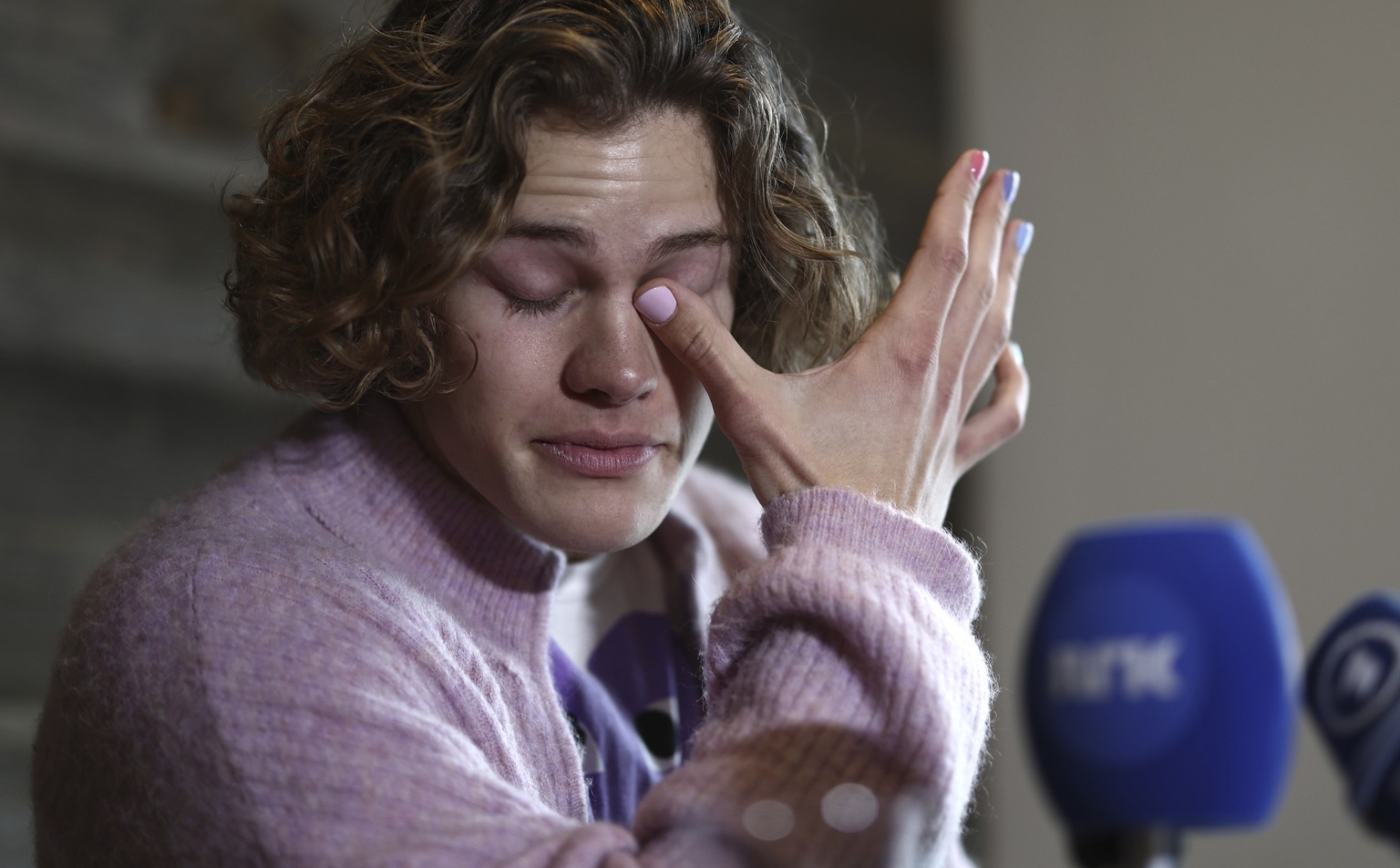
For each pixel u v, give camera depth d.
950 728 0.72
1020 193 2.74
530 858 0.65
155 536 0.82
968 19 2.84
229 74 2.04
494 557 0.90
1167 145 2.52
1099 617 0.77
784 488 0.84
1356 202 2.24
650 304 0.81
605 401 0.81
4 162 1.84
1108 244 2.59
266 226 0.90
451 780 0.70
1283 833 2.19
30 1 1.86
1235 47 2.43
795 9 2.54
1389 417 2.17
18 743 1.76
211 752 0.70
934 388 0.90
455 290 0.80
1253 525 2.33
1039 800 2.57
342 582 0.79
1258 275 2.37
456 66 0.81
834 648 0.75
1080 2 2.68
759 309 0.95
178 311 1.98
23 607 1.80
